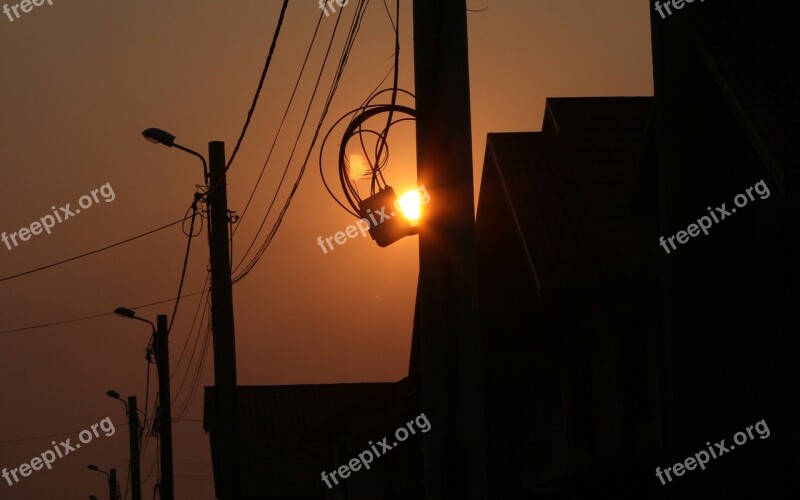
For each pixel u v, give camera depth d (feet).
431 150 36.40
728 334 62.75
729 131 64.75
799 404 62.13
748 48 61.05
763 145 54.65
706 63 61.67
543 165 91.56
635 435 82.02
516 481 105.09
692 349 62.54
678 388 62.18
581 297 80.07
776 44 61.16
